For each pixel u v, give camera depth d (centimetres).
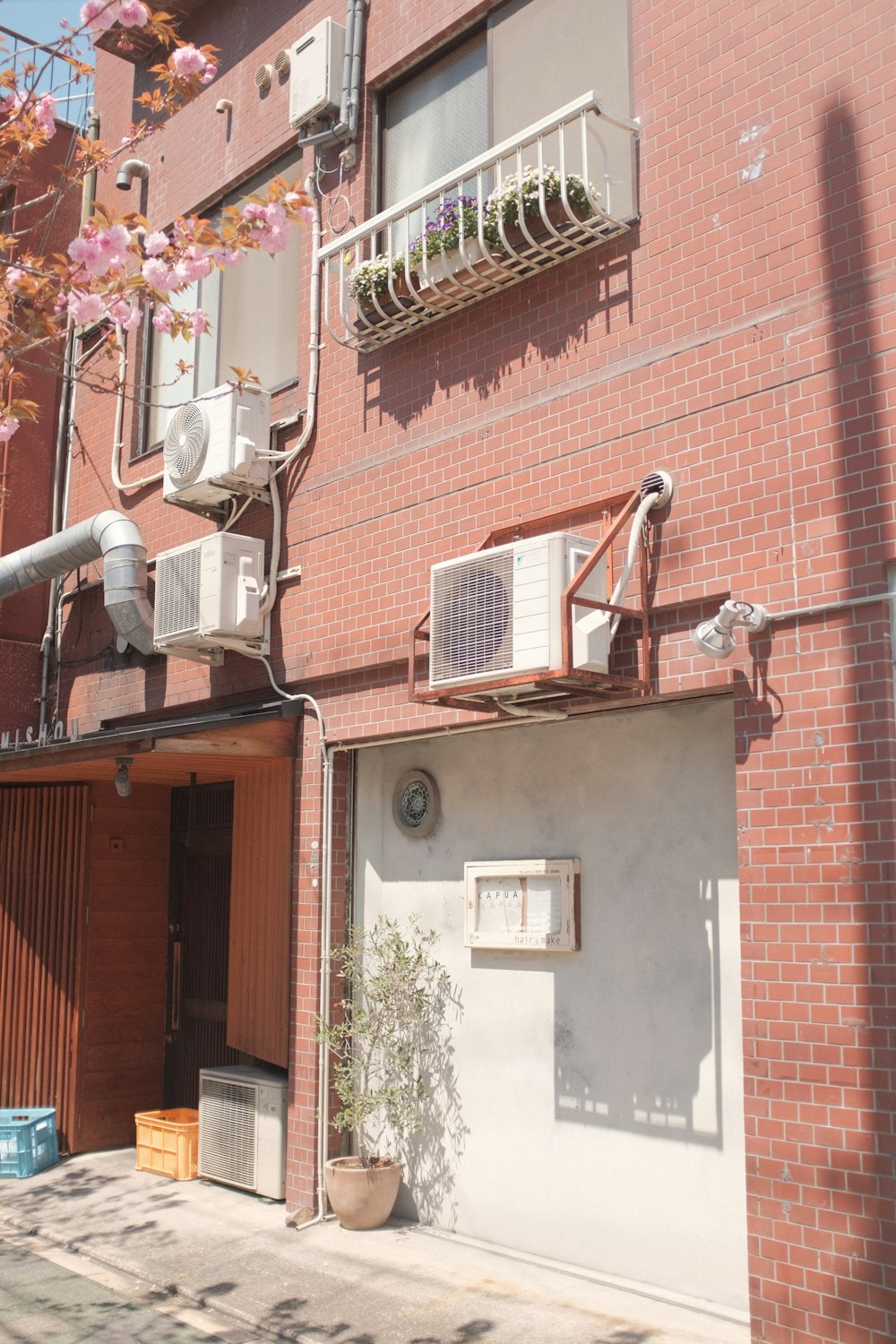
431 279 692
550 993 654
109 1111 953
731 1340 519
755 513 542
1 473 1131
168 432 875
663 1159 586
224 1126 817
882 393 502
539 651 548
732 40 586
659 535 582
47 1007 962
